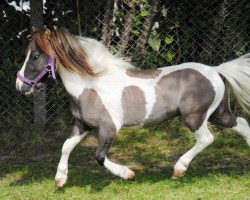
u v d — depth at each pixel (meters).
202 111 4.22
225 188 4.23
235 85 4.35
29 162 5.46
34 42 4.07
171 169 5.00
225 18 6.49
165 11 6.45
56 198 4.16
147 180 4.52
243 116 6.25
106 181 4.52
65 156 4.24
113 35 6.47
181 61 6.70
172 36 6.54
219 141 5.87
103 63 4.11
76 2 6.43
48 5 6.59
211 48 6.54
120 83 4.13
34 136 6.24
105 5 6.45
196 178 4.51
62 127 6.59
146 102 4.14
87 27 6.51
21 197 4.22
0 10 6.57
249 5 6.41
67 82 4.10
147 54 6.50
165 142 6.02
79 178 4.68
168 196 4.07
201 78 4.23
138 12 6.37
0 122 6.65
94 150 5.81
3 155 5.79
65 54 4.02
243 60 4.38
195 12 6.47
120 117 4.11
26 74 4.11
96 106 4.05
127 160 5.41
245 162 5.17
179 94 4.18
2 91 6.64
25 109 6.68
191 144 5.88
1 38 6.60
